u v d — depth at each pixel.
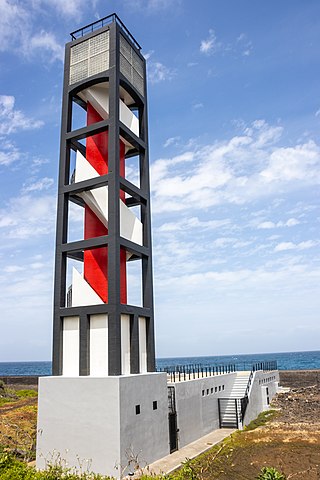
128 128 22.61
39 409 18.06
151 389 19.12
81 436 16.92
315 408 35.56
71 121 22.97
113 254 19.09
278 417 31.88
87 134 21.97
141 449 17.50
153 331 21.50
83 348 18.84
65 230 21.14
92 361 18.89
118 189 20.23
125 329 19.70
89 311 19.08
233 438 24.11
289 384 60.78
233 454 20.62
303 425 28.19
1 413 30.83
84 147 23.77
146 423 18.22
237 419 27.28
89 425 16.86
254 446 22.19
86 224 22.19
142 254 21.86
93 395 17.08
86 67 22.92
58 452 17.19
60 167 21.98
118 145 20.94
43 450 17.50
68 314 19.59
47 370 175.38
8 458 12.28
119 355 18.16
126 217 21.48
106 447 16.30
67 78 23.42
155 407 19.25
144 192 23.08
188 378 27.22
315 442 22.98
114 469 15.91
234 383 33.06
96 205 21.44
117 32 22.75
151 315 21.53
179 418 21.97
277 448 21.75
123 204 21.50
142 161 23.88
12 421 27.19
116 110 21.30
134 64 24.45
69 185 21.34
